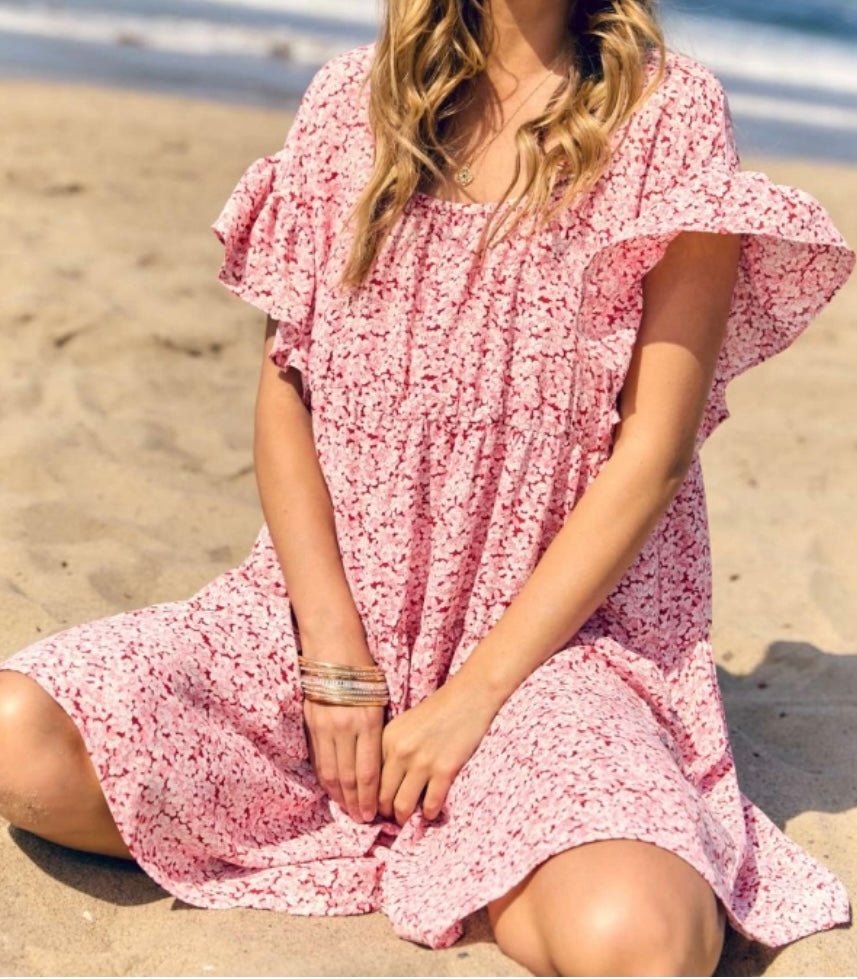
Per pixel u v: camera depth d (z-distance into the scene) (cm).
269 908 236
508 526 245
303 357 259
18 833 254
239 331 561
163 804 228
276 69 1320
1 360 504
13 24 1369
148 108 1006
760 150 1125
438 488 246
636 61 243
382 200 247
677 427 243
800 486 470
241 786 238
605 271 241
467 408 243
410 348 246
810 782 297
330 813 251
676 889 202
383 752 243
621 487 240
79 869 246
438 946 223
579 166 239
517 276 241
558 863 206
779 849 251
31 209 685
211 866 241
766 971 230
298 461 259
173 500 416
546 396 243
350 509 252
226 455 456
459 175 248
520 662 238
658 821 208
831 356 607
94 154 820
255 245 262
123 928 233
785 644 360
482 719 238
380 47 250
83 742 229
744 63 1700
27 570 358
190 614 248
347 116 257
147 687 229
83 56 1247
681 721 256
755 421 528
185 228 691
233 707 241
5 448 430
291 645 249
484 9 248
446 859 230
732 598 387
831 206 888
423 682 248
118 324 542
